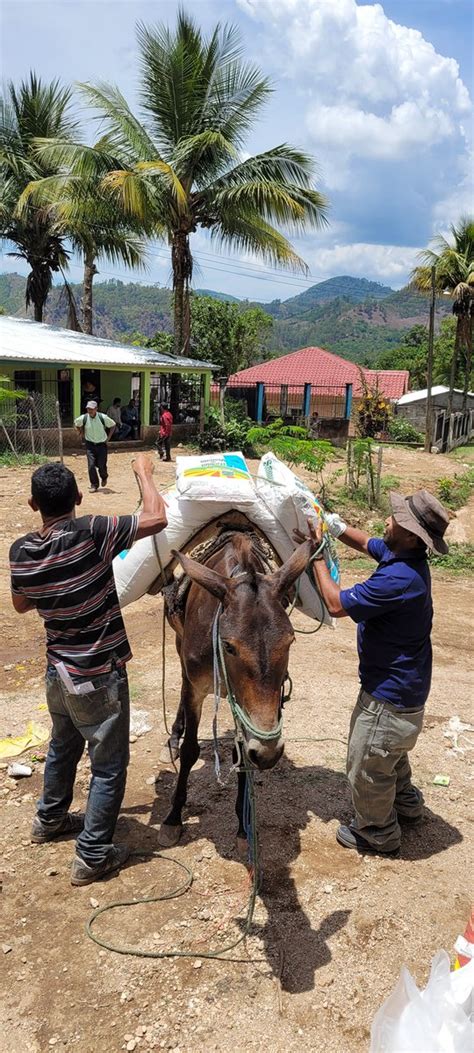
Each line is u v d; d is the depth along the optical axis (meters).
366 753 3.84
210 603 3.71
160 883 3.82
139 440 23.91
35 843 4.12
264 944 3.42
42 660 6.80
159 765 5.02
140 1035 2.95
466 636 8.45
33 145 30.08
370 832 4.09
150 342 41.44
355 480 17.61
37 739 5.21
